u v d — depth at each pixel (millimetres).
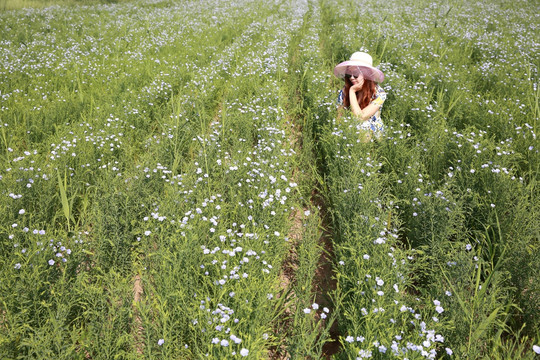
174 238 2936
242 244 2998
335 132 4930
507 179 3650
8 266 2713
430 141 4812
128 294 2584
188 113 5988
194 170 4242
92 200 4059
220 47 11961
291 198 4156
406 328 2416
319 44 13164
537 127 5031
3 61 8555
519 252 2953
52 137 4957
